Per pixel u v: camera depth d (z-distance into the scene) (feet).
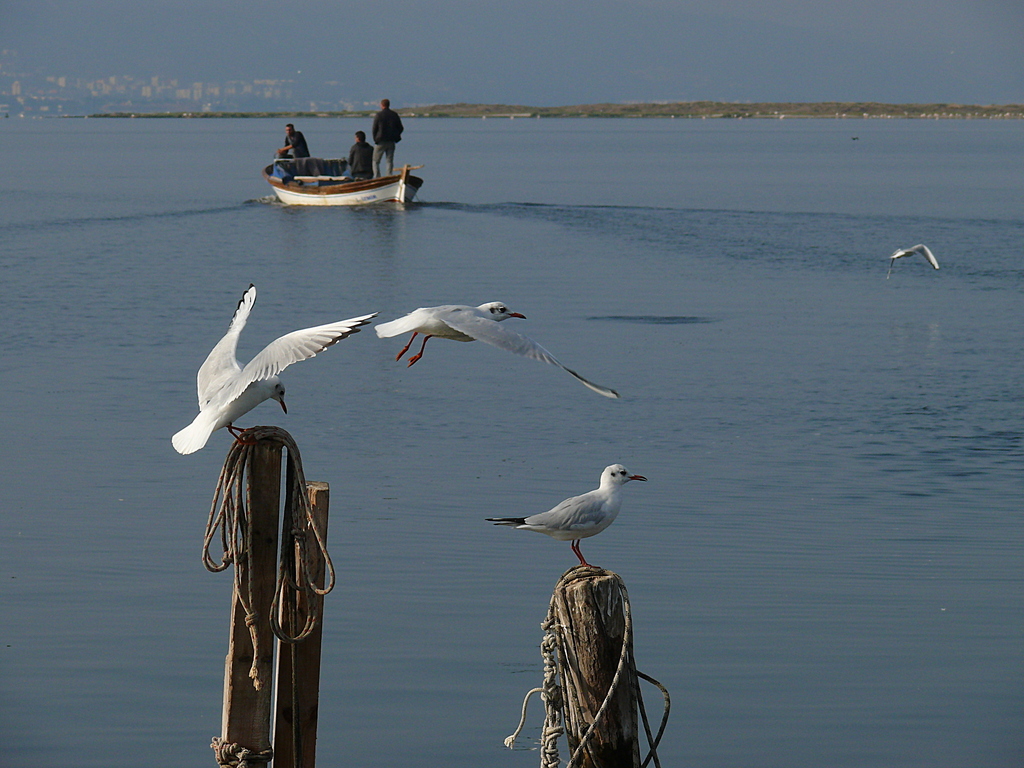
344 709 33.73
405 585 42.14
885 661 36.83
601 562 44.83
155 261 132.26
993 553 46.14
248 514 26.91
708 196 231.09
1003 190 248.32
